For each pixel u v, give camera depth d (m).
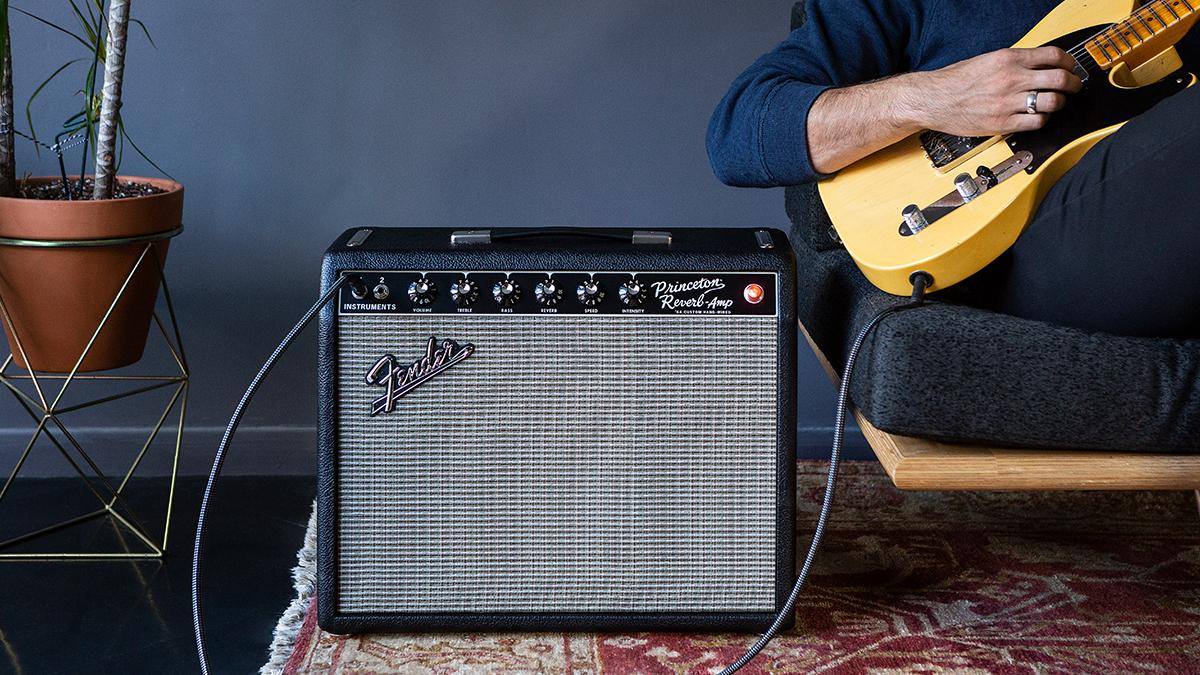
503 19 2.22
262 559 1.90
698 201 2.31
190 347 2.29
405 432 1.52
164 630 1.65
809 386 2.37
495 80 2.24
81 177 1.92
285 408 2.31
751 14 2.24
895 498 2.07
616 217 2.31
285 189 2.25
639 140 2.28
